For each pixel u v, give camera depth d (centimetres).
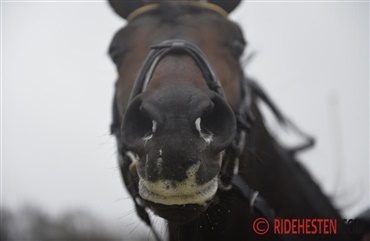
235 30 274
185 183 182
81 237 1397
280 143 328
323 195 353
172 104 192
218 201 238
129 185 252
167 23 266
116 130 279
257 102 308
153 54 240
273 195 306
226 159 232
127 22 285
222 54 262
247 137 275
